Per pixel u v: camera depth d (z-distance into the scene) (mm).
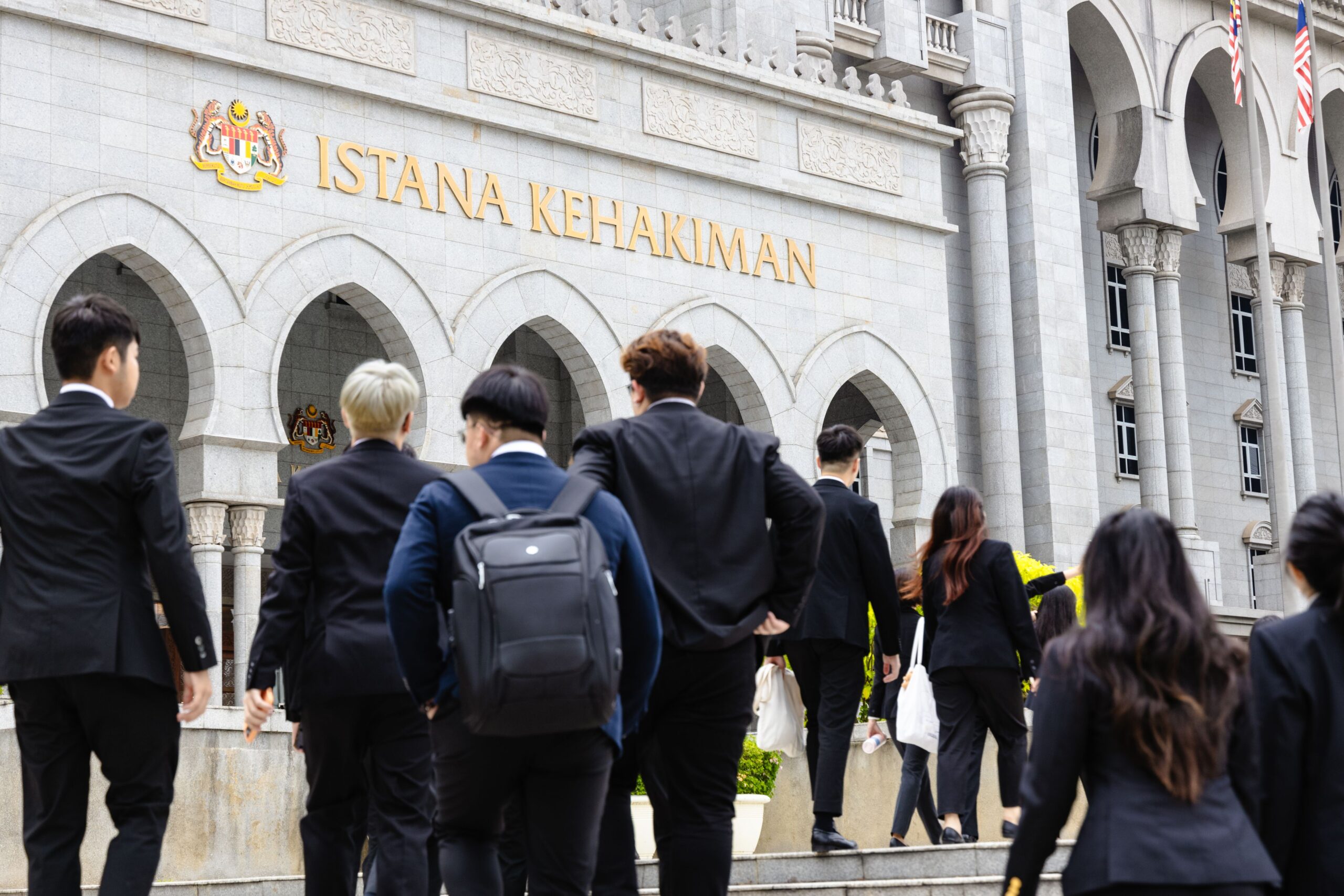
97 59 19328
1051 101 33156
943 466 27375
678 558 6020
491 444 5691
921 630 10641
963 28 32250
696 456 6141
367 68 21594
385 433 6777
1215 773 4383
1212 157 41938
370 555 6578
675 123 24734
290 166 20766
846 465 9344
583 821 5391
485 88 22688
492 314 22406
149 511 6125
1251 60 31891
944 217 28469
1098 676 4449
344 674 6445
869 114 27094
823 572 9141
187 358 20094
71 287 23828
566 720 4891
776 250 25766
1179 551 4574
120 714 6113
